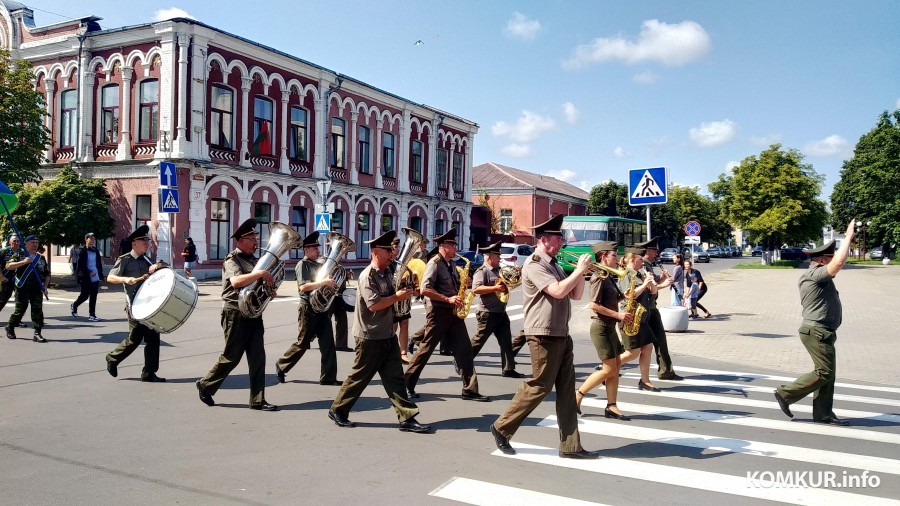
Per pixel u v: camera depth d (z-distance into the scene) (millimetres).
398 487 4863
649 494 4805
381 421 6738
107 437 6027
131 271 8586
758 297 23438
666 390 8578
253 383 7105
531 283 5602
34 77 24266
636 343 7984
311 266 8672
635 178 11445
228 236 25688
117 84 25250
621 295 7262
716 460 5613
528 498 4680
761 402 7895
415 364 7832
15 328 12789
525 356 11336
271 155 27391
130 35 24516
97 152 25797
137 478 4992
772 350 12078
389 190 35031
